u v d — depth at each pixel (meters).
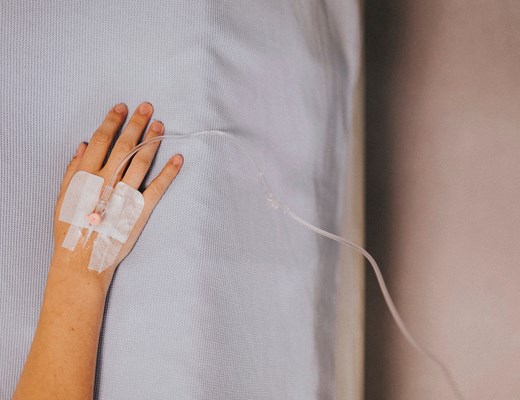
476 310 1.43
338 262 1.33
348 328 1.36
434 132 1.48
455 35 1.51
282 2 1.24
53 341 1.07
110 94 1.17
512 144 1.46
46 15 1.16
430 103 1.49
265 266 1.17
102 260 1.09
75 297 1.08
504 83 1.48
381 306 1.43
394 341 1.43
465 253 1.44
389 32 1.51
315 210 1.28
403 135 1.49
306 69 1.28
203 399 1.07
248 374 1.13
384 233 1.45
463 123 1.48
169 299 1.09
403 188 1.47
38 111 1.16
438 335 1.43
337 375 1.31
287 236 1.22
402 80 1.50
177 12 1.14
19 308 1.14
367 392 1.42
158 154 1.14
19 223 1.15
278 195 1.21
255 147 1.18
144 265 1.11
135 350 1.10
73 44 1.16
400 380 1.42
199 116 1.12
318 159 1.30
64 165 1.17
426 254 1.45
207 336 1.08
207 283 1.09
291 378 1.19
